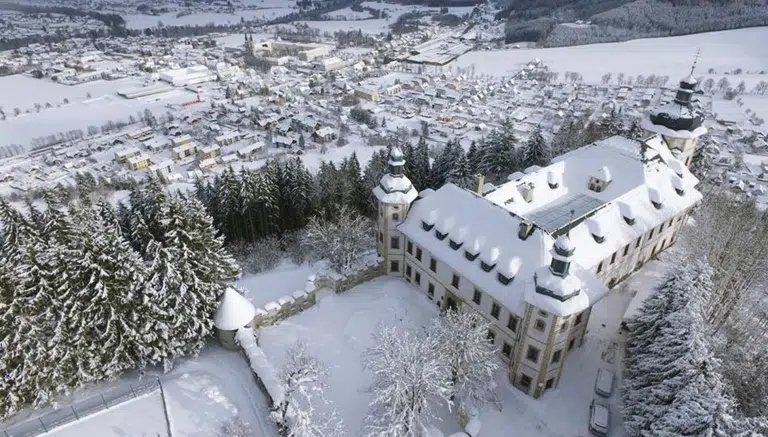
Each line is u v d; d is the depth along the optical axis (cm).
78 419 4206
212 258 4972
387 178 5812
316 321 5519
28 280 4031
